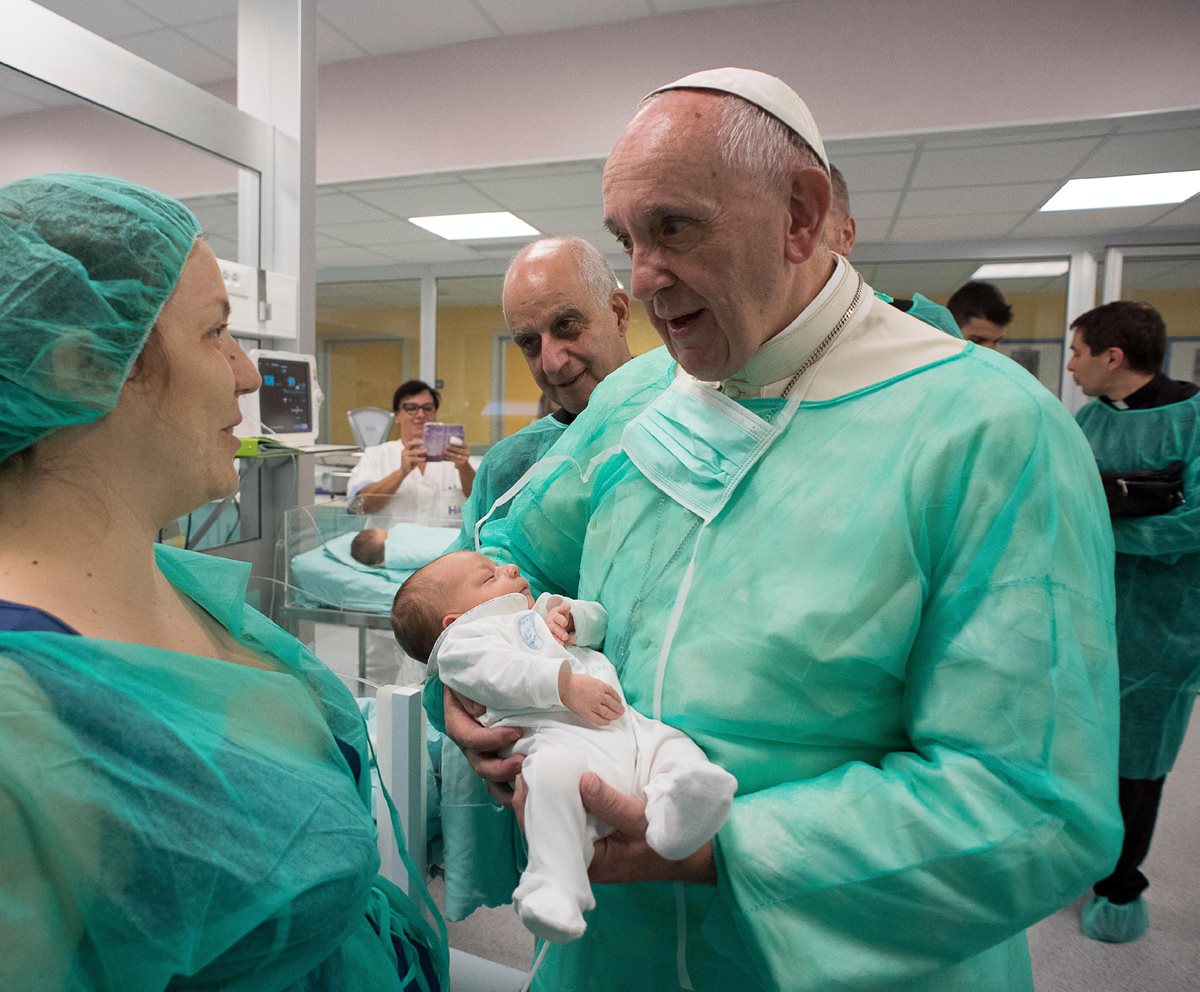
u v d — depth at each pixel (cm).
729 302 62
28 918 41
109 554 54
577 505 96
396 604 101
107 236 50
